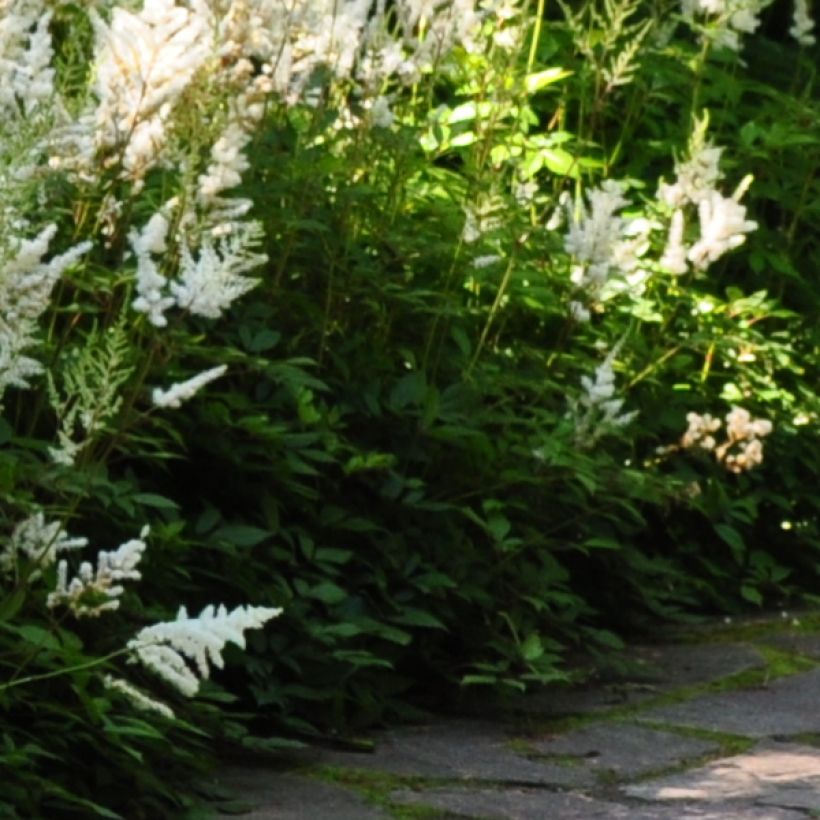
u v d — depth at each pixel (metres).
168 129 6.52
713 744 7.36
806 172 11.64
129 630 6.28
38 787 5.74
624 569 9.23
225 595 7.16
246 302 8.00
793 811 6.36
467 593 7.90
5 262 5.42
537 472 8.44
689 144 9.97
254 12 6.83
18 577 5.73
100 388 5.79
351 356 8.27
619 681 8.41
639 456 9.97
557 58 11.67
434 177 9.32
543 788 6.66
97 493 6.26
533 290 8.99
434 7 8.79
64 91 6.55
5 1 6.36
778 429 10.69
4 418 6.74
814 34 15.34
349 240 8.23
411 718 7.66
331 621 7.38
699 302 10.41
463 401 8.41
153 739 6.09
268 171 8.09
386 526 8.00
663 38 11.48
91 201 7.07
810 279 11.93
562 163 10.09
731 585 10.24
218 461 7.43
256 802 6.25
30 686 5.96
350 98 8.88
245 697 7.16
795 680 8.57
